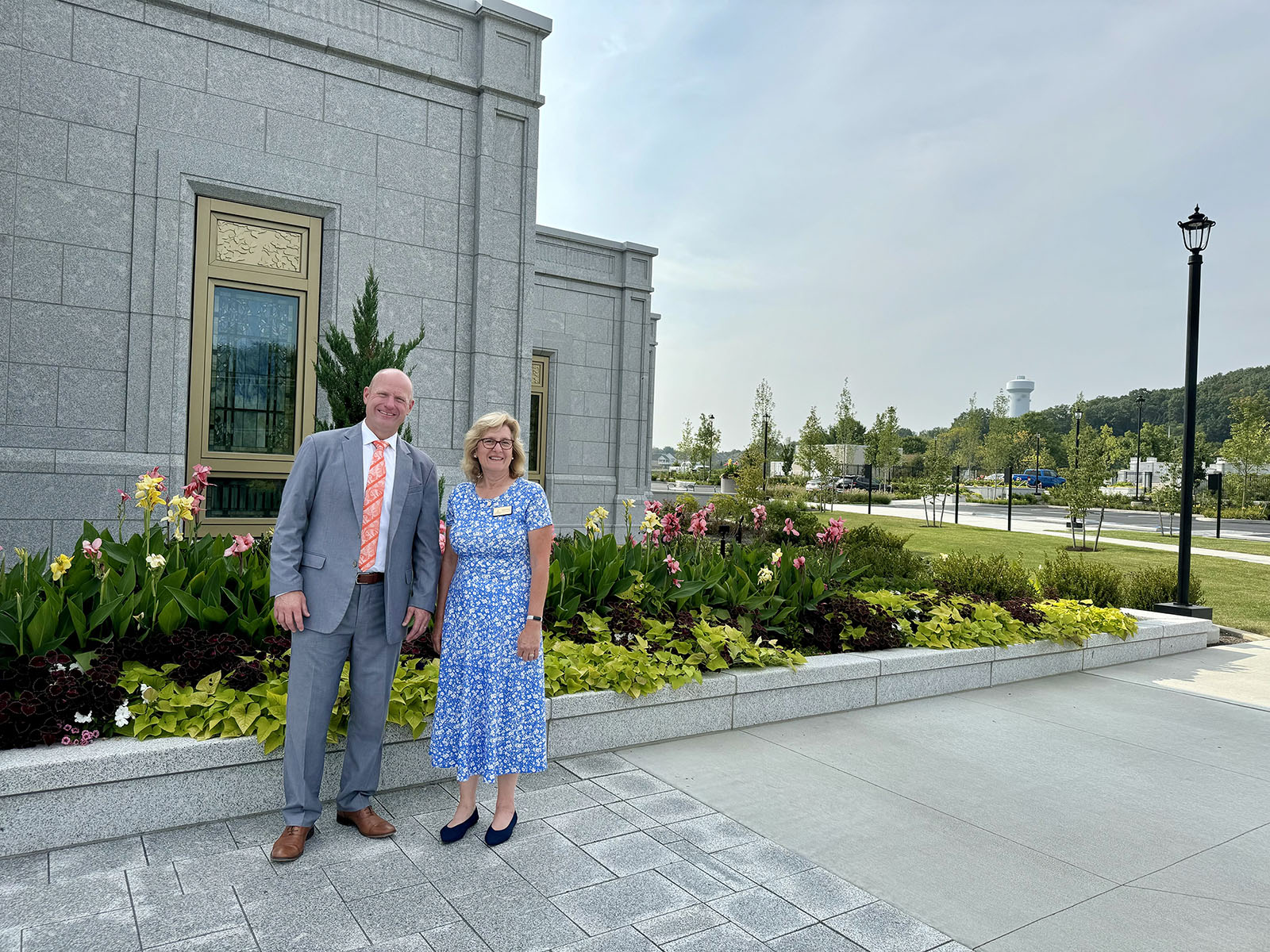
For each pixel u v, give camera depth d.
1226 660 7.80
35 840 3.14
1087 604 7.86
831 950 2.65
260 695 3.66
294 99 8.14
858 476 60.06
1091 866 3.36
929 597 7.14
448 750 3.35
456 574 3.45
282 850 3.13
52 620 3.59
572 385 14.32
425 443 9.05
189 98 7.61
